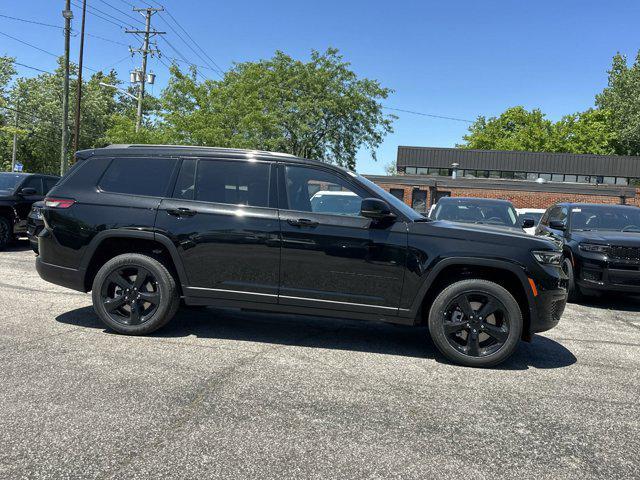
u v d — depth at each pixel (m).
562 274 4.62
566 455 2.87
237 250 4.71
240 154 4.95
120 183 5.01
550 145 53.56
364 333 5.47
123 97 63.84
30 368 3.86
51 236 4.98
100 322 5.32
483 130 59.16
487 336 4.54
